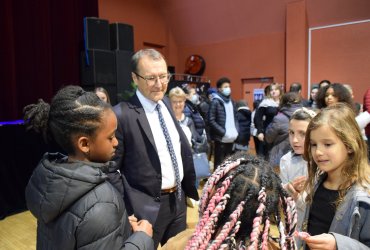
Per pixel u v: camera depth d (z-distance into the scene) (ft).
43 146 11.83
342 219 3.44
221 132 13.33
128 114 4.96
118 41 18.63
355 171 3.54
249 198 2.19
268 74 23.04
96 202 2.77
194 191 5.61
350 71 19.47
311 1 19.83
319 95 8.72
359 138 3.58
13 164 11.19
